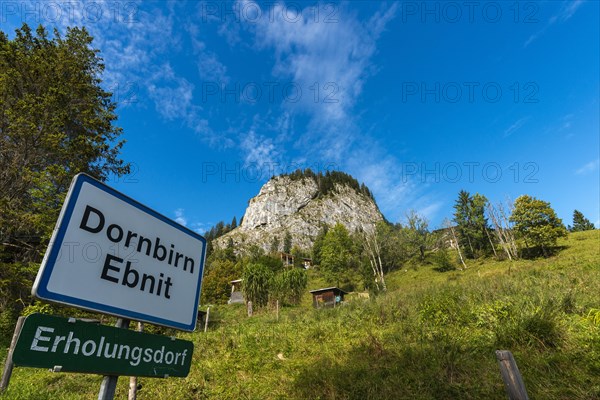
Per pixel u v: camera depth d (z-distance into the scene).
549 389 4.36
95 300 1.78
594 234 45.50
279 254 96.94
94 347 1.73
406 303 10.64
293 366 6.73
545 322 5.91
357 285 51.62
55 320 1.58
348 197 178.38
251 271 29.25
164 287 2.32
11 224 13.76
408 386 4.91
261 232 152.38
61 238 1.66
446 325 7.82
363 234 61.91
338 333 8.91
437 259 49.97
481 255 51.62
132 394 3.58
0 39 16.64
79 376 6.70
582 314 7.10
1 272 13.01
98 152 17.95
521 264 37.78
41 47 18.06
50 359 1.51
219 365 7.22
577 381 4.45
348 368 5.87
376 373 5.51
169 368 2.21
